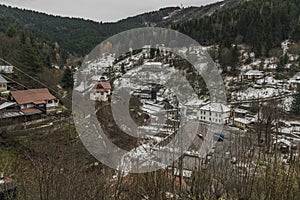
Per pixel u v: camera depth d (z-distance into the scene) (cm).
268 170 441
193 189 467
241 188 443
